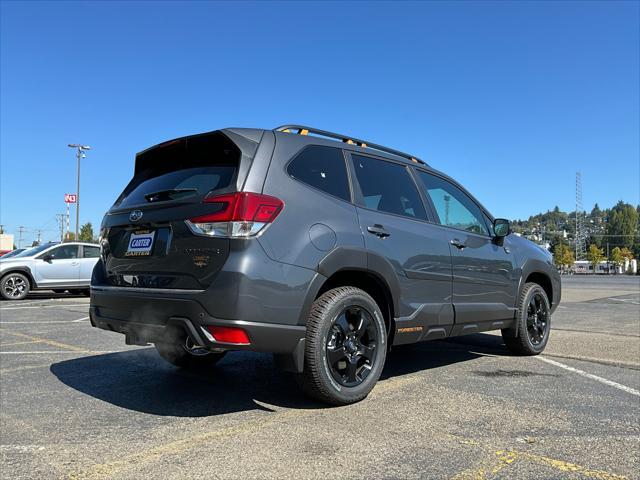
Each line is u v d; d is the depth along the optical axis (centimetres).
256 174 349
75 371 497
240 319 321
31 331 775
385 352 400
